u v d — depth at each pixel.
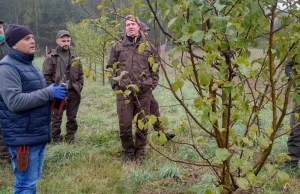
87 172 4.81
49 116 3.15
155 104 5.59
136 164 5.03
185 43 1.87
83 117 8.34
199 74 1.71
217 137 2.13
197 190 4.08
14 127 2.97
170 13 1.88
